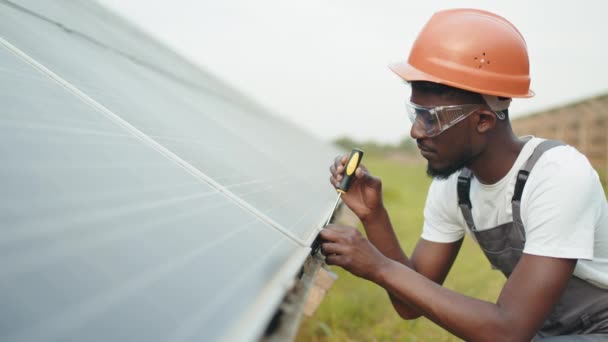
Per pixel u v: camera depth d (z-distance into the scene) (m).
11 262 0.52
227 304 0.68
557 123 21.47
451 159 1.56
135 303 0.58
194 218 0.94
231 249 0.89
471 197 1.72
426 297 1.32
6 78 1.07
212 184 1.26
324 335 2.91
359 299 3.43
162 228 0.81
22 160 0.75
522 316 1.31
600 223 1.48
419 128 1.54
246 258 0.89
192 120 2.34
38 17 2.40
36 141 0.84
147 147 1.24
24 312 0.47
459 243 2.02
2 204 0.61
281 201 1.64
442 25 1.56
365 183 1.78
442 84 1.50
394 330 3.05
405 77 1.51
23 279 0.51
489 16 1.61
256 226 1.13
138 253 0.69
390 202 10.08
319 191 2.82
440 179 1.67
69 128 1.00
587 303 1.58
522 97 1.50
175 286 0.66
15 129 0.84
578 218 1.34
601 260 1.55
